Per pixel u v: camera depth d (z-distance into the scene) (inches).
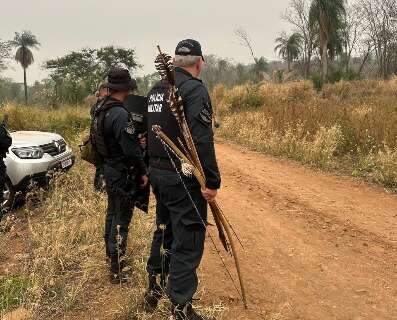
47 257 207.5
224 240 160.7
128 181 181.8
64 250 211.9
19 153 297.3
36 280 185.2
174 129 144.5
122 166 182.2
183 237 146.3
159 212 159.3
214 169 139.2
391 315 167.6
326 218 267.4
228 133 612.4
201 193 144.9
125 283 186.2
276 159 447.5
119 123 175.8
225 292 180.2
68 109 661.3
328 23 1753.2
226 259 209.3
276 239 235.3
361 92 1155.9
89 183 315.6
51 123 551.2
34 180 299.4
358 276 196.4
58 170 314.5
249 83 1146.7
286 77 1697.8
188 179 143.2
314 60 2669.8
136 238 213.6
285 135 482.6
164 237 160.6
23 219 277.3
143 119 175.0
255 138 525.0
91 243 222.2
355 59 2672.2
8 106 566.3
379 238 238.2
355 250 223.0
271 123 558.6
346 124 480.1
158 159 148.7
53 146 324.2
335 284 189.2
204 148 137.4
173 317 145.6
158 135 142.3
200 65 146.3
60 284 184.1
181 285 146.4
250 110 764.6
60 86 944.9
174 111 137.2
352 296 180.1
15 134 330.6
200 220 146.6
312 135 472.7
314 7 1765.5
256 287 185.0
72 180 316.5
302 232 245.6
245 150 504.7
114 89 181.6
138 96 177.5
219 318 159.6
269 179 363.6
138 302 167.2
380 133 435.2
